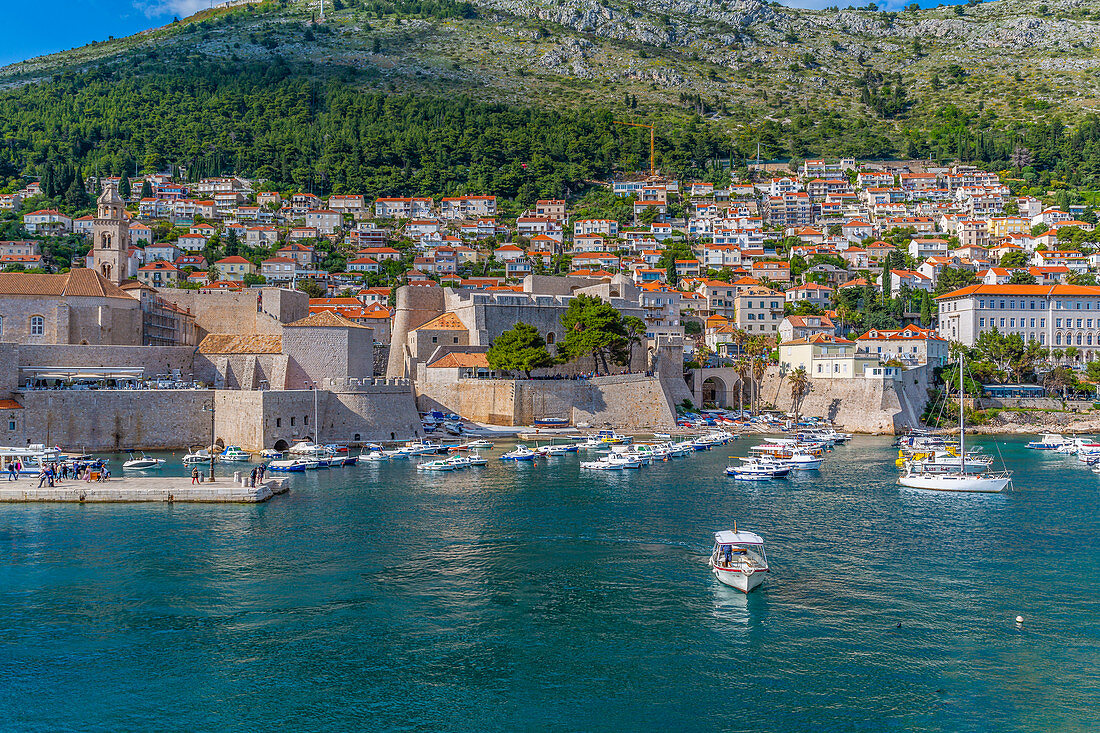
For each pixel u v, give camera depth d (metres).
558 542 63.59
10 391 94.06
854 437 140.75
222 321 140.50
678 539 64.94
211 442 103.38
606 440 119.62
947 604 50.31
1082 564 58.69
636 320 152.00
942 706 37.81
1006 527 70.12
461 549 61.28
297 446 99.62
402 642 44.19
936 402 159.12
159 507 72.94
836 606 49.97
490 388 131.38
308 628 45.84
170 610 48.09
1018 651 43.47
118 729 35.59
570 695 38.78
